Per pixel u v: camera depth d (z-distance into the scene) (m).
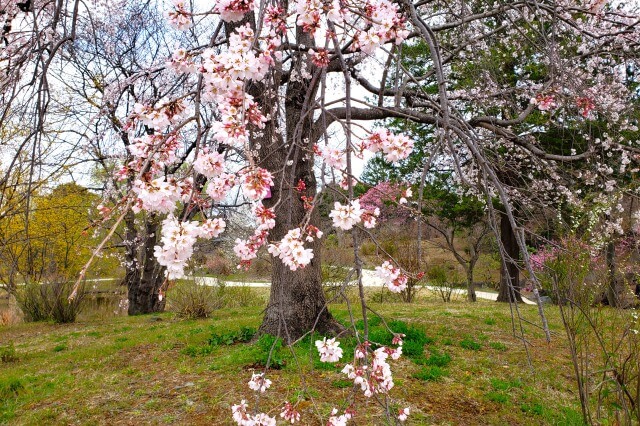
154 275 11.74
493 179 1.93
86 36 5.81
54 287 11.69
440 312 8.82
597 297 3.85
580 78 3.96
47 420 4.42
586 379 3.93
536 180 7.41
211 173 1.72
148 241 11.09
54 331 9.99
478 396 4.80
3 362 7.00
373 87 5.23
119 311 13.06
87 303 13.11
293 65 4.14
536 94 3.07
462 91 6.70
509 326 7.51
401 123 8.69
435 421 4.17
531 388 5.02
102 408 4.59
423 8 6.60
